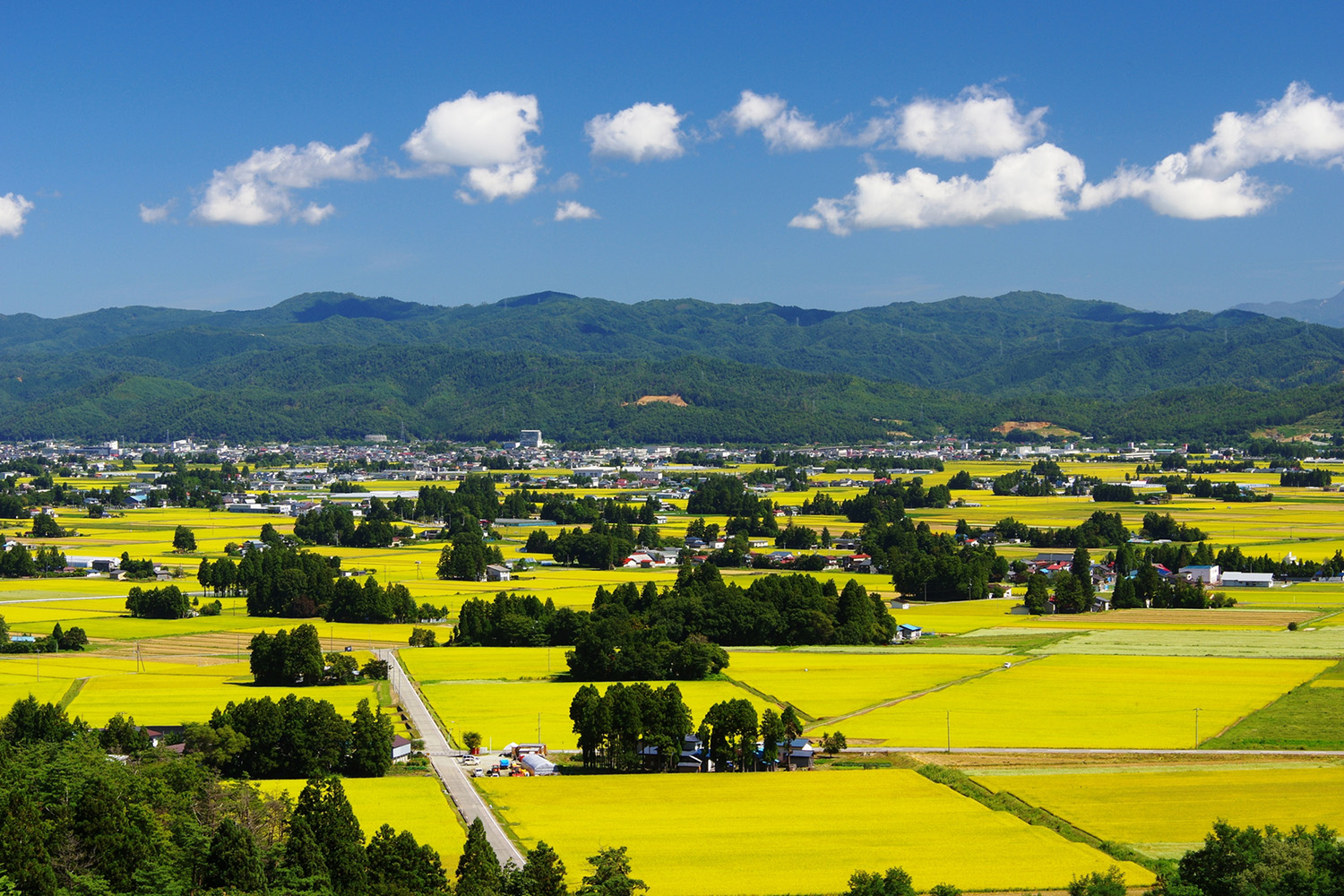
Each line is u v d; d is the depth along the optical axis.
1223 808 135.12
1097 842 124.75
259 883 112.12
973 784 146.00
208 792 132.75
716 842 125.62
